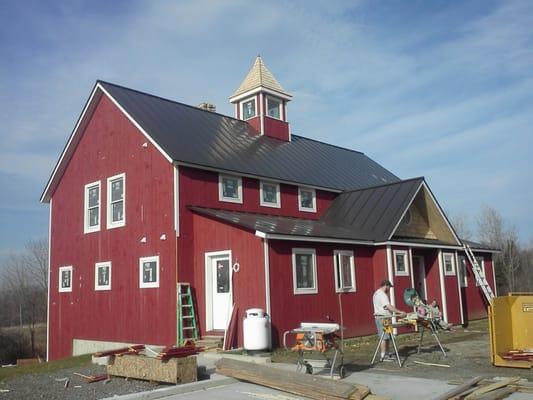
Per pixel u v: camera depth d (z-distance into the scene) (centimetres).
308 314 1612
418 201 2134
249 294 1538
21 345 4166
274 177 1962
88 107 2072
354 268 1820
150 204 1791
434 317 1553
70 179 2191
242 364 1055
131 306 1819
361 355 1348
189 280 1684
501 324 1187
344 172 2461
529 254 5497
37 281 5500
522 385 910
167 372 1009
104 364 1388
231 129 2231
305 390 912
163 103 2116
